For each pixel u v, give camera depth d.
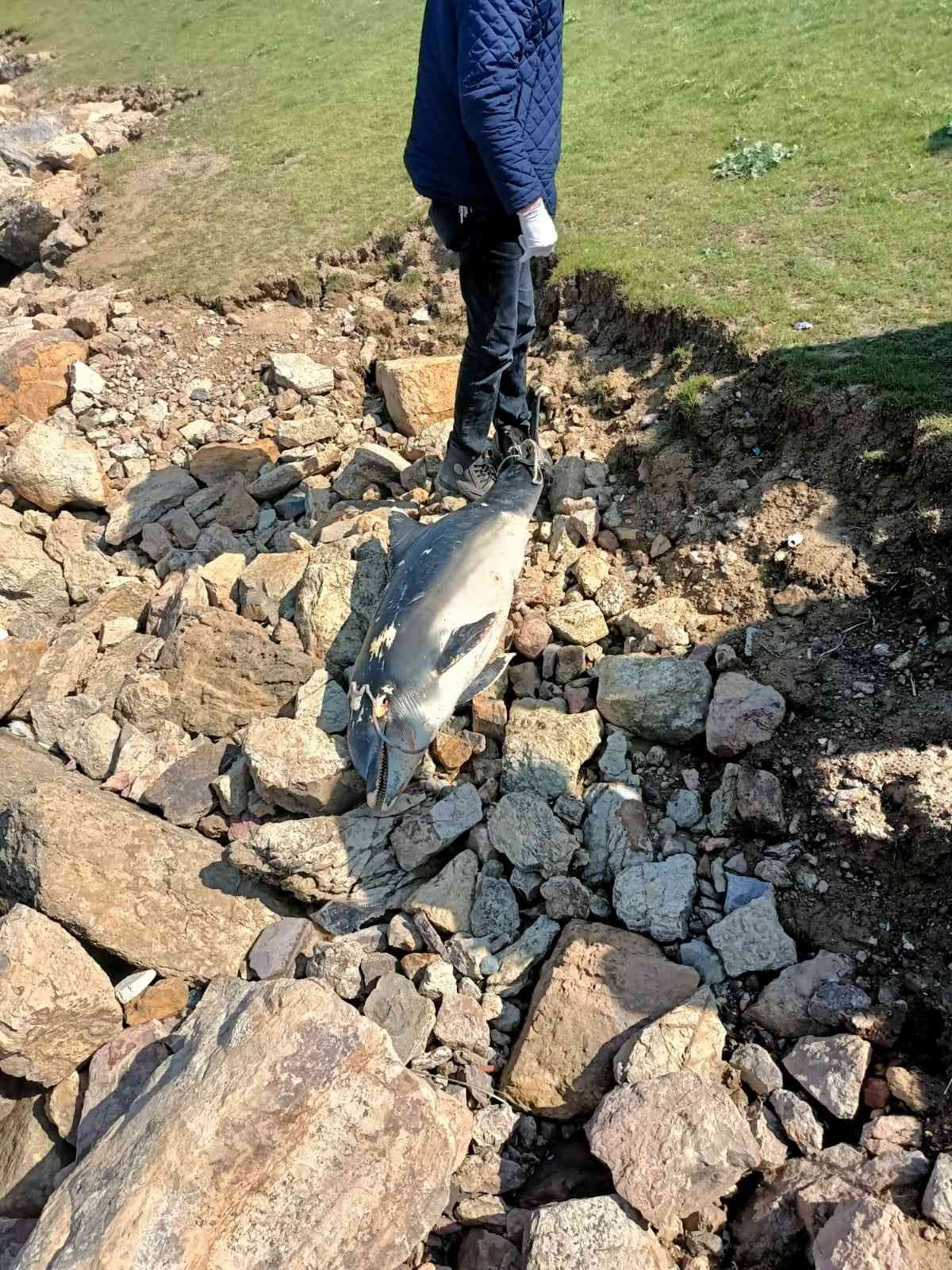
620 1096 2.10
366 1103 2.02
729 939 2.39
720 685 2.77
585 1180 2.15
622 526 3.54
